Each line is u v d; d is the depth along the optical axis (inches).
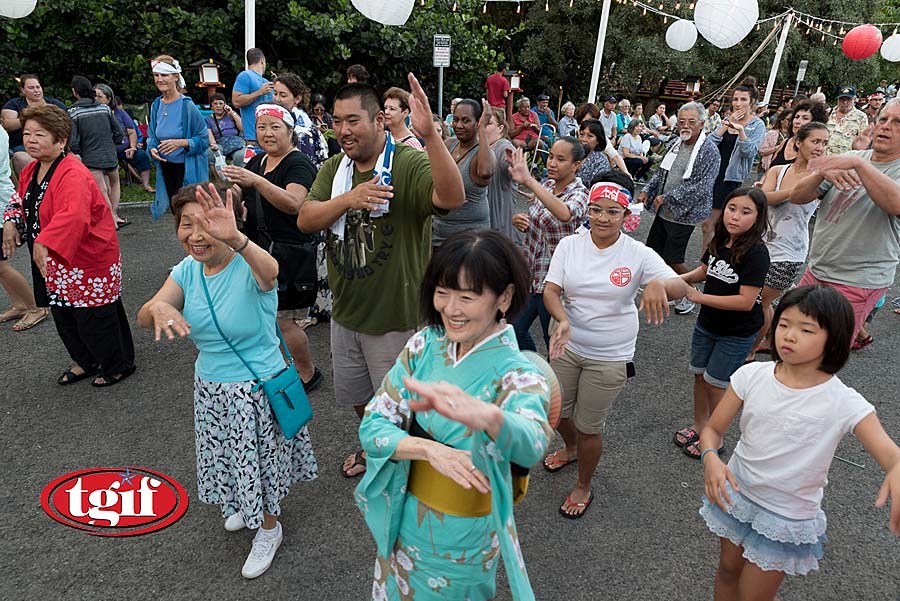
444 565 65.1
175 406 152.6
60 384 159.9
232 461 97.9
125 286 228.2
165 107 236.8
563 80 722.8
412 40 430.9
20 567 102.4
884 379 179.2
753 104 237.0
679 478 131.0
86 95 273.7
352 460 128.8
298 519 115.3
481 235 59.5
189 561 105.1
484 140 132.3
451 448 59.2
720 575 88.0
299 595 98.6
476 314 58.4
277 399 97.0
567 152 141.3
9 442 135.8
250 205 138.6
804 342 71.7
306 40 405.4
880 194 121.2
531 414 55.3
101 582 100.0
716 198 237.1
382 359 116.3
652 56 653.9
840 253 141.8
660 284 95.0
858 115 298.8
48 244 137.6
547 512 119.2
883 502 66.2
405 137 173.9
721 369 126.9
